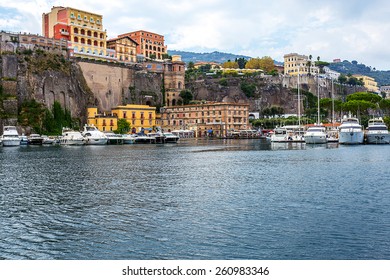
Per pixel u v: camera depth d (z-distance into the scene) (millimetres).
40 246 25125
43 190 42688
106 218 31094
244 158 79438
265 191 41250
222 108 199375
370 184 44656
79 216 31703
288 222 29594
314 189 42062
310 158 77375
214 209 33594
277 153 92000
